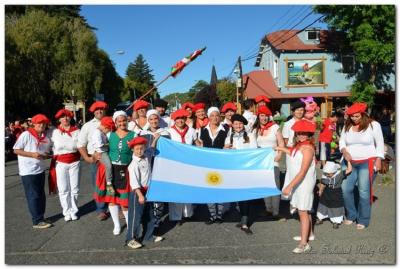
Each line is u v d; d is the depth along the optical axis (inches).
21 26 1286.9
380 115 799.7
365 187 250.2
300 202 214.4
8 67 1216.2
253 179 251.3
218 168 251.6
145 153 240.7
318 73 1318.9
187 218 285.3
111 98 1823.3
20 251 223.8
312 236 233.8
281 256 210.8
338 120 595.5
